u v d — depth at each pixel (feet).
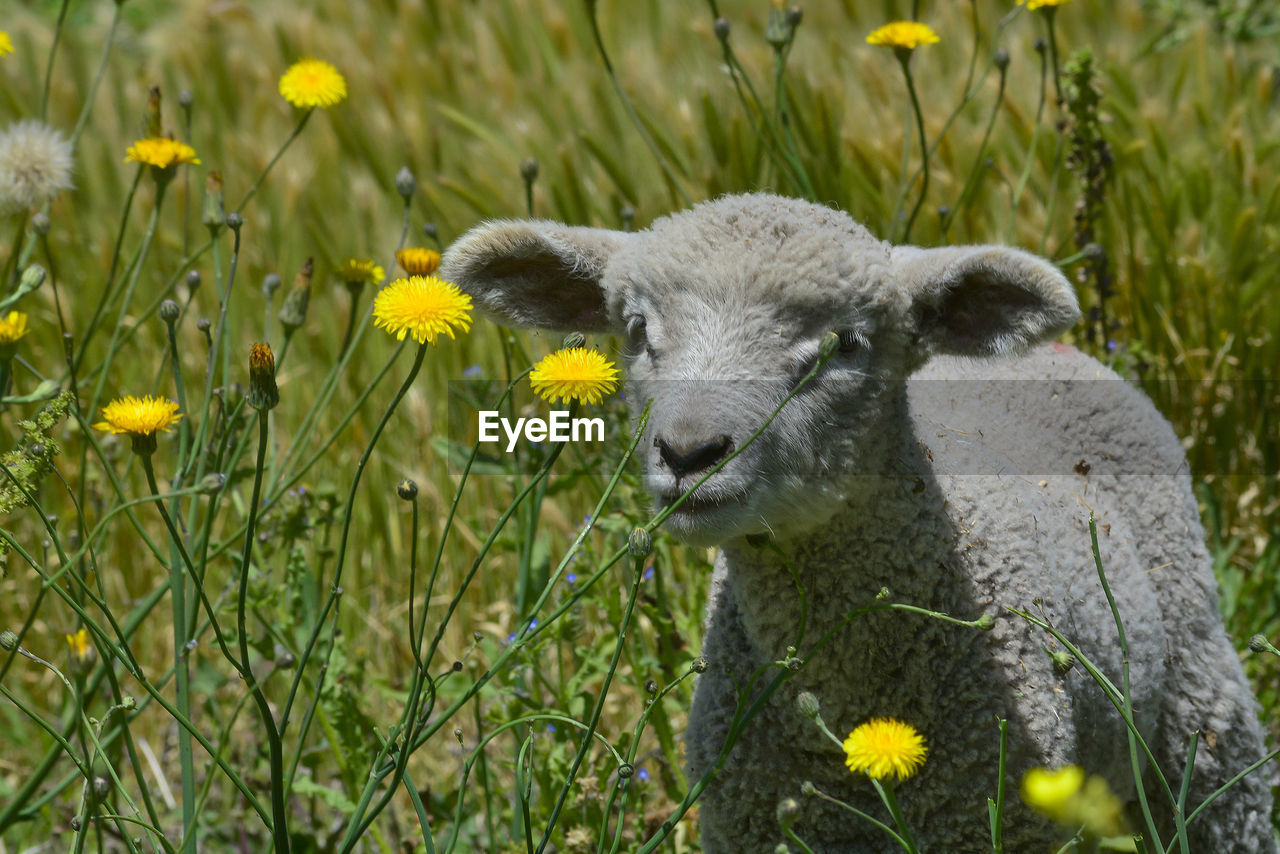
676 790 26.20
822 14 55.11
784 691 21.91
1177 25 52.39
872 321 21.36
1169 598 26.61
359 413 40.01
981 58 50.39
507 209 43.80
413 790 18.06
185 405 21.09
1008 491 23.65
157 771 28.86
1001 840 21.50
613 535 27.66
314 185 47.21
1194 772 26.32
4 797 29.53
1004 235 40.47
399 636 34.88
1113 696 17.19
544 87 51.88
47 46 57.82
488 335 40.29
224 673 32.86
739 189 38.78
